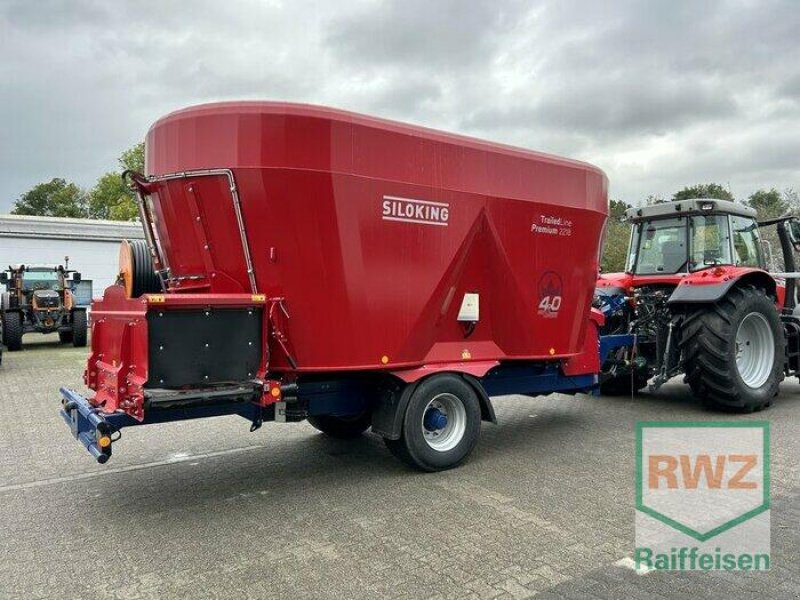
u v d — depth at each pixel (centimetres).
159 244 499
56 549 362
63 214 6606
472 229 504
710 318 663
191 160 435
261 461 538
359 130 443
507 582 316
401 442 487
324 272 438
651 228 812
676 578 318
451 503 429
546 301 566
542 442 586
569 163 573
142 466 525
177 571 333
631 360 720
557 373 610
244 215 426
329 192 431
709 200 744
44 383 959
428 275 483
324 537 375
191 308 392
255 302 415
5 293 1520
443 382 496
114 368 423
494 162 517
